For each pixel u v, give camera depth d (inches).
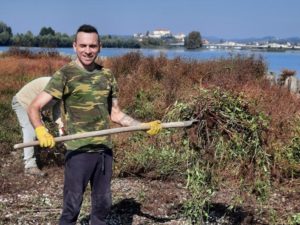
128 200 226.1
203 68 530.6
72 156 156.9
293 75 546.0
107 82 158.7
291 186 247.1
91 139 156.3
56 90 152.0
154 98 418.9
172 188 244.4
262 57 578.6
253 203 212.5
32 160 265.7
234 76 447.5
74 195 158.2
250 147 178.5
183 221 201.0
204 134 176.6
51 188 244.8
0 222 198.1
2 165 281.9
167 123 166.6
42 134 149.1
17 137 331.0
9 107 412.8
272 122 262.2
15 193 235.1
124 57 607.5
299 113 319.6
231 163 181.3
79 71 154.4
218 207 211.5
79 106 155.4
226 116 175.0
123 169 266.2
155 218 206.2
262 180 183.8
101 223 165.5
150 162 265.6
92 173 160.6
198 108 175.2
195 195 184.2
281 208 218.7
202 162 178.7
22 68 629.9
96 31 153.9
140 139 283.0
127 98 414.9
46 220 201.2
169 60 583.2
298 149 269.0
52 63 684.1
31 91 256.4
